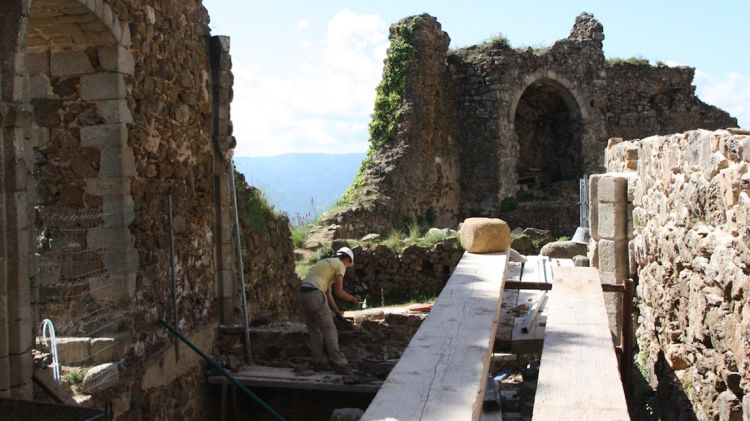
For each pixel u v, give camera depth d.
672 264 6.77
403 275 16.89
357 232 20.31
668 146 6.98
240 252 10.00
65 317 7.55
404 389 4.22
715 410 5.45
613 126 27.22
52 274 7.54
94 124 7.54
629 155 9.66
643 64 27.70
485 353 4.76
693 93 28.50
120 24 7.50
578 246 14.78
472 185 24.72
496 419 6.02
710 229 5.62
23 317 5.59
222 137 9.88
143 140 7.97
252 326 10.15
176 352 8.44
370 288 16.89
